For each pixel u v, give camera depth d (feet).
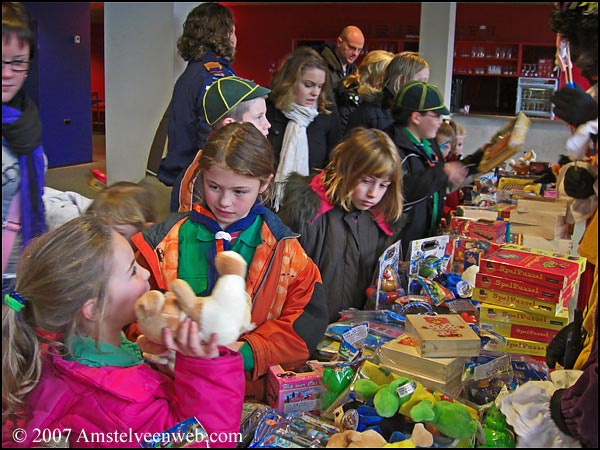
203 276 4.62
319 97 9.71
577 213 4.64
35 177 4.08
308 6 30.68
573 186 4.40
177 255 4.71
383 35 29.45
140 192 5.04
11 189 3.93
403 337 4.69
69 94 23.90
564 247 8.00
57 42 23.07
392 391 3.98
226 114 6.05
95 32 31.63
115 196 4.90
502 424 3.85
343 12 30.01
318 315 4.83
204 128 7.44
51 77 22.99
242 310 3.38
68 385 3.58
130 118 12.21
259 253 4.75
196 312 3.30
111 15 11.87
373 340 5.18
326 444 3.77
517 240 8.22
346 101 11.47
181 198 5.69
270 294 4.75
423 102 7.49
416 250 6.56
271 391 4.42
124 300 3.76
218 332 3.29
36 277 3.59
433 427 3.89
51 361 3.68
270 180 4.85
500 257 5.66
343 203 6.00
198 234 4.75
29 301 3.59
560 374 4.38
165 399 3.64
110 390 3.49
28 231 4.08
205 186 4.65
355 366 4.52
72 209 4.79
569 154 4.13
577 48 4.14
